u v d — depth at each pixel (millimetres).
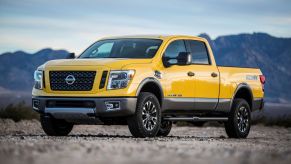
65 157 7562
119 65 13266
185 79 14398
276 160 7473
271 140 14273
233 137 15969
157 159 7332
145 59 13805
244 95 16453
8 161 6941
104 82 13180
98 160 7160
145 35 14789
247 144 11867
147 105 13523
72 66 13438
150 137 13586
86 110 13188
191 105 14594
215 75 15203
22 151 8367
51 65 13703
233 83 15758
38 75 13906
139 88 13281
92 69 13258
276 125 28500
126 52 14188
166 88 13938
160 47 14125
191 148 9766
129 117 13359
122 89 13133
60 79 13500
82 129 21078
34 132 18484
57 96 13438
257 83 16719
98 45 14836
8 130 18875
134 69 13305
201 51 15109
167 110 14133
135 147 9453
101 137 13203
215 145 11109
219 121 15781
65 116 13414
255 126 28000
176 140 12758
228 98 15586
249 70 16562
